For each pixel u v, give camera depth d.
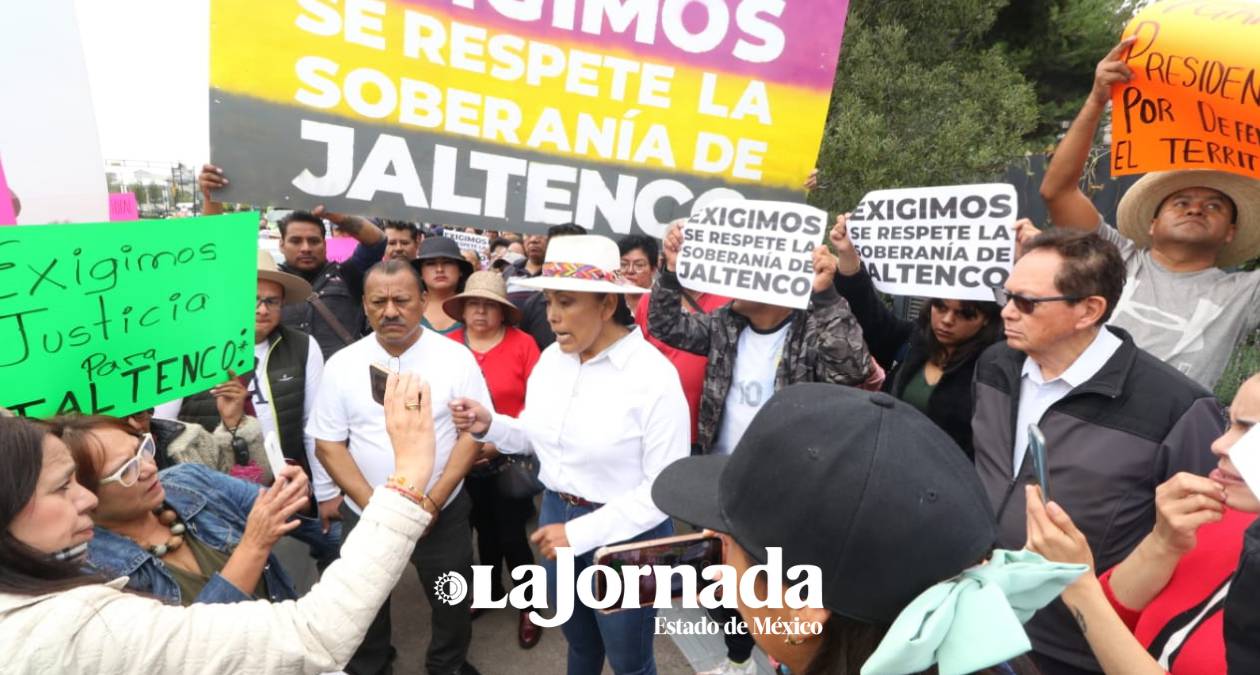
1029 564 0.77
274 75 2.06
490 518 3.25
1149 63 2.03
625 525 1.94
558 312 2.02
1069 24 8.71
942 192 2.38
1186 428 1.62
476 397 2.61
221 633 1.05
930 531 0.72
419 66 2.17
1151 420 1.67
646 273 3.87
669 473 1.12
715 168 2.43
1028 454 1.85
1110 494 1.70
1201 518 1.18
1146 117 2.07
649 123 2.36
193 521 1.58
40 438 1.04
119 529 1.43
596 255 2.00
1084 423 1.74
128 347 1.54
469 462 2.54
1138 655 1.07
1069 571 0.76
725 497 0.89
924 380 2.59
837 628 0.81
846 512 0.73
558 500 2.30
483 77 2.23
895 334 3.08
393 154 2.20
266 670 1.06
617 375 2.07
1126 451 1.68
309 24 2.06
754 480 0.82
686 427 2.08
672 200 2.44
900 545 0.72
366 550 1.19
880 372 3.03
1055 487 1.78
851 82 6.17
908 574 0.73
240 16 2.01
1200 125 1.95
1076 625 1.67
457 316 3.53
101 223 1.44
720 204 2.43
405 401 1.36
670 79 2.34
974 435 2.04
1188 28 1.92
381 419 2.44
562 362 2.23
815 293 2.50
